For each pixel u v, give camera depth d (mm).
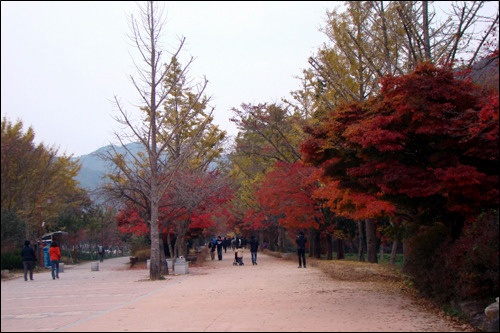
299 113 30422
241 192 47625
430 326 9320
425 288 12469
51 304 13680
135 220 30922
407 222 16156
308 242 44312
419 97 11492
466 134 10984
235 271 26000
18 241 22688
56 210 32906
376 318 10172
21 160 18438
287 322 9727
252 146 39875
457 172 10664
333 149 13609
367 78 21078
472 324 9320
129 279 22672
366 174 12492
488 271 9922
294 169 29188
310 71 27281
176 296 14750
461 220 12617
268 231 54969
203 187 28281
